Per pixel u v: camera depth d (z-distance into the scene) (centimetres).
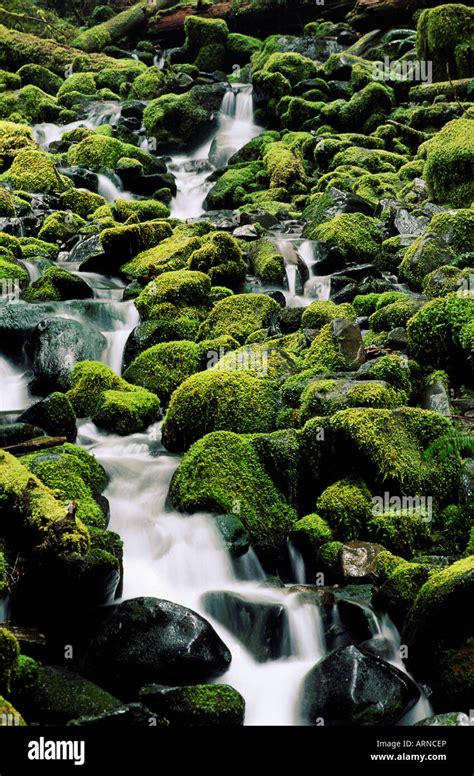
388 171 1330
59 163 1436
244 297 796
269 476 563
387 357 635
